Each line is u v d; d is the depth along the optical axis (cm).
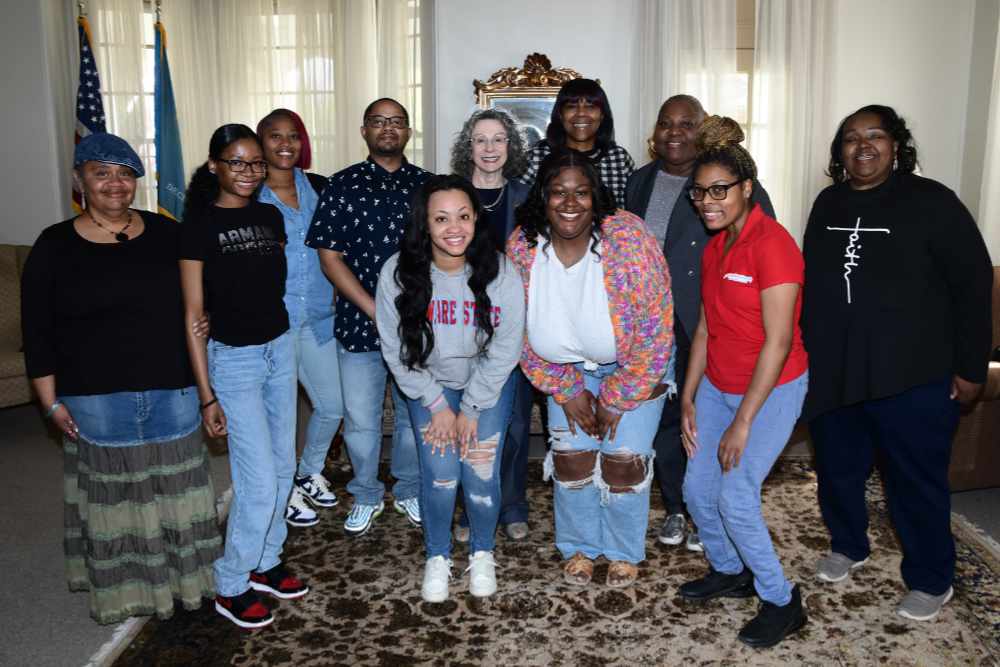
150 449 212
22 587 254
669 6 450
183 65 517
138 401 205
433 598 236
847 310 217
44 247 198
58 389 204
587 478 241
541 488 327
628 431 229
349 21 505
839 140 218
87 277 199
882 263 211
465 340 218
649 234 218
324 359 283
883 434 222
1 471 366
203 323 211
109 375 202
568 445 238
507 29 466
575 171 204
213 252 209
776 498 311
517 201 258
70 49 515
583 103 272
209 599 239
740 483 204
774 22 458
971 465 309
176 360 210
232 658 210
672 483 273
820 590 241
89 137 197
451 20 468
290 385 232
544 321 219
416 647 214
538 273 219
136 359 203
